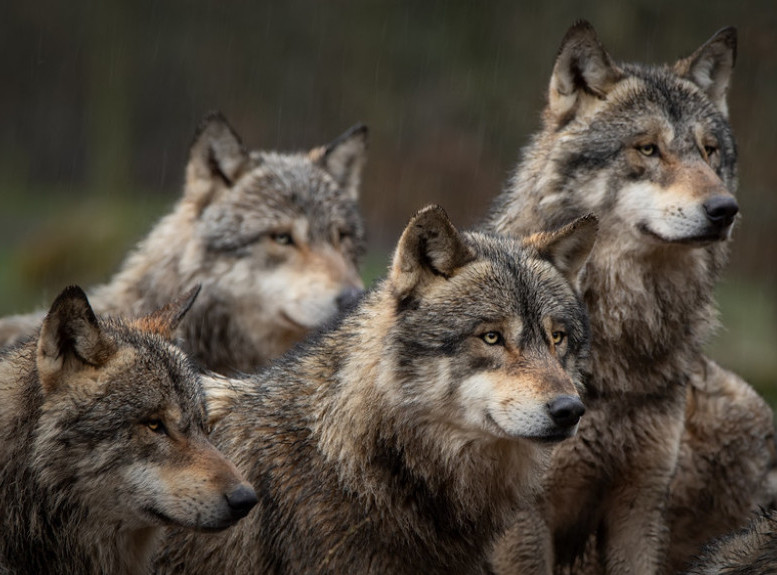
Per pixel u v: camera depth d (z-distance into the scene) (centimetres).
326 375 1152
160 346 1077
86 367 1019
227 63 5594
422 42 5050
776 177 3875
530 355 1094
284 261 1781
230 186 1830
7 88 6525
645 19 4078
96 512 1034
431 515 1130
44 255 4069
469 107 4853
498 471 1150
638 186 1374
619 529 1407
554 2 4688
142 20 5512
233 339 1786
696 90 1452
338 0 5328
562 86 1449
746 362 2988
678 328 1402
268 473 1137
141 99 5666
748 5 3956
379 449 1113
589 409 1365
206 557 1155
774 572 1087
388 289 1144
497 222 1501
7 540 1026
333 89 5281
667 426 1387
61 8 6138
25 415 1016
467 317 1096
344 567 1103
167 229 1852
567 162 1423
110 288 1852
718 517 1608
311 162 1939
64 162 6188
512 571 1350
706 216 1320
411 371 1097
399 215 4678
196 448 1046
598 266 1384
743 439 1614
